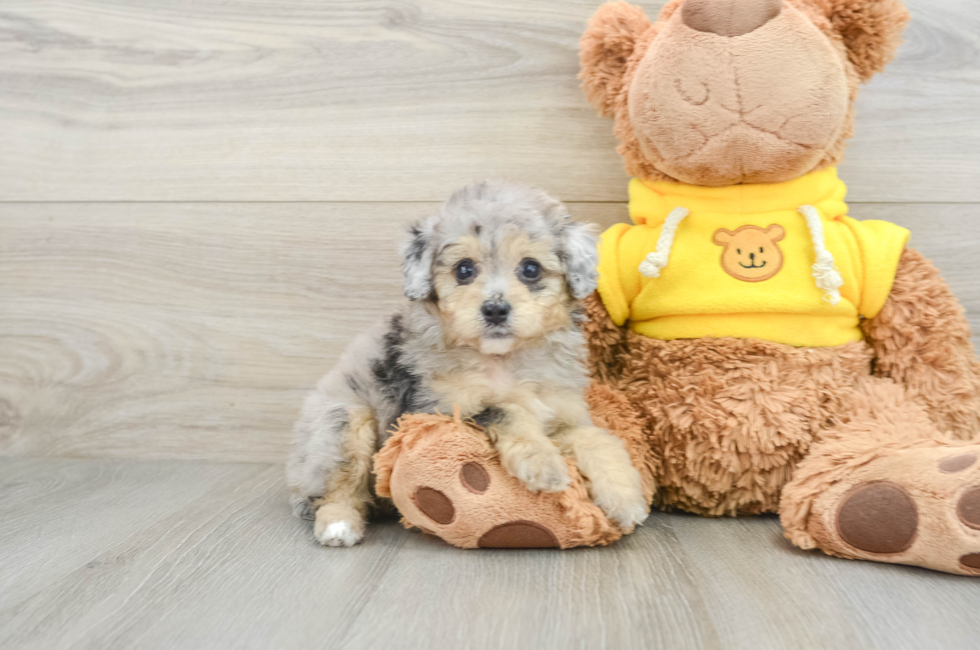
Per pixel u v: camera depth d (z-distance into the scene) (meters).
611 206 0.80
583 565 0.60
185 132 0.83
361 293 0.83
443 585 0.57
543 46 0.80
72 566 0.61
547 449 0.61
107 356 0.85
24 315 0.85
